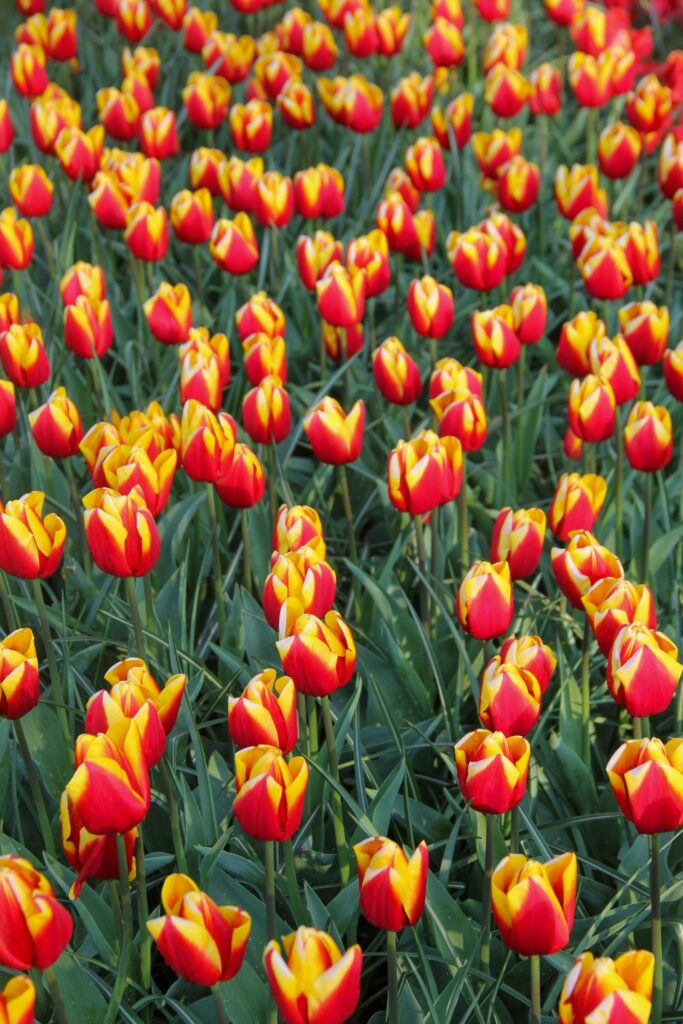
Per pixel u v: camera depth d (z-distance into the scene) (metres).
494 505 5.05
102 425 3.59
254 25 9.24
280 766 2.48
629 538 4.91
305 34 7.04
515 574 3.44
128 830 2.49
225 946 2.33
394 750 3.85
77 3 9.58
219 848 3.06
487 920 2.95
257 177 5.59
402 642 4.12
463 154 7.41
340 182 5.72
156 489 3.37
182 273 6.85
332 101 6.45
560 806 3.79
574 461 5.21
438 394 4.12
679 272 7.18
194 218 5.42
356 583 4.36
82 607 4.30
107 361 6.18
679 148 5.64
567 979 2.17
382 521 5.27
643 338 4.46
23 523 3.04
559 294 6.66
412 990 3.13
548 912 2.30
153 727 2.56
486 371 5.95
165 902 2.38
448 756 3.74
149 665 3.91
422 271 6.78
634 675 2.77
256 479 3.66
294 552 3.07
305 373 6.16
